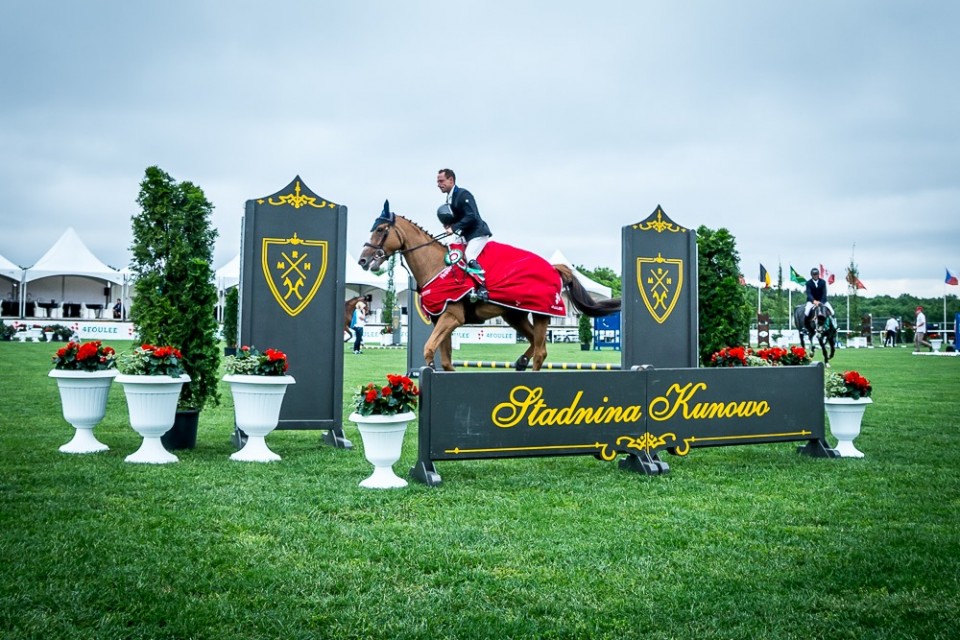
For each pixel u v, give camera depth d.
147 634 3.11
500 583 3.80
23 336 32.19
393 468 6.99
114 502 5.29
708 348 11.44
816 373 7.87
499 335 38.47
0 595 3.46
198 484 5.98
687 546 4.49
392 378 6.15
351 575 3.87
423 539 4.53
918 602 3.58
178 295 8.17
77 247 38.03
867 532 4.81
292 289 8.58
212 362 8.22
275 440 8.99
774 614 3.43
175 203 8.34
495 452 6.39
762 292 66.62
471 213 9.54
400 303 48.34
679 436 7.09
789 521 5.10
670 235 11.37
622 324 11.07
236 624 3.23
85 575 3.75
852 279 48.59
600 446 6.74
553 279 10.05
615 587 3.77
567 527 4.87
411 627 3.24
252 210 8.49
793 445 8.66
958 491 6.09
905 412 11.45
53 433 8.42
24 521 4.71
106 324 35.41
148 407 6.87
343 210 8.81
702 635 3.20
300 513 5.12
